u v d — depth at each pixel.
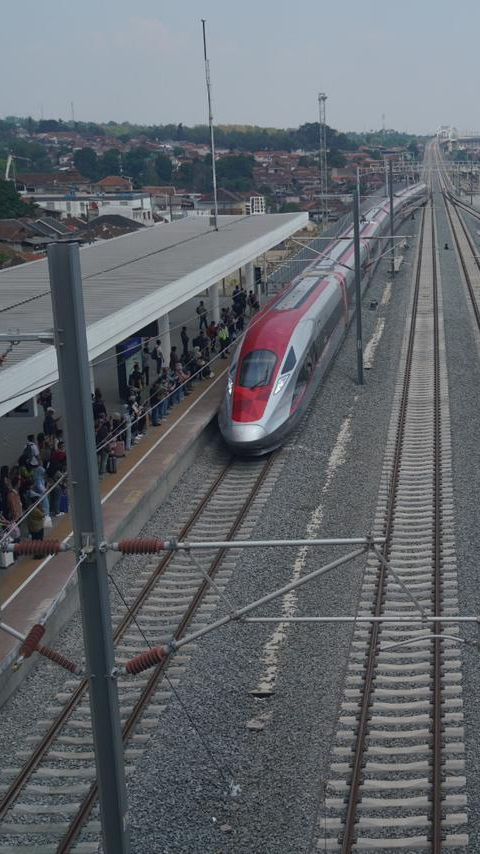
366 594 19.03
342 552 21.28
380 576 19.78
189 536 22.70
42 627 10.68
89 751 14.40
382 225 72.81
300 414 29.14
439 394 34.09
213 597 19.34
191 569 20.84
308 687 15.78
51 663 17.14
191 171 177.25
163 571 20.75
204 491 25.64
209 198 136.50
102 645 11.16
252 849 12.03
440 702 15.05
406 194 110.50
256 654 17.05
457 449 28.03
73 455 10.83
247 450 27.20
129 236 47.72
